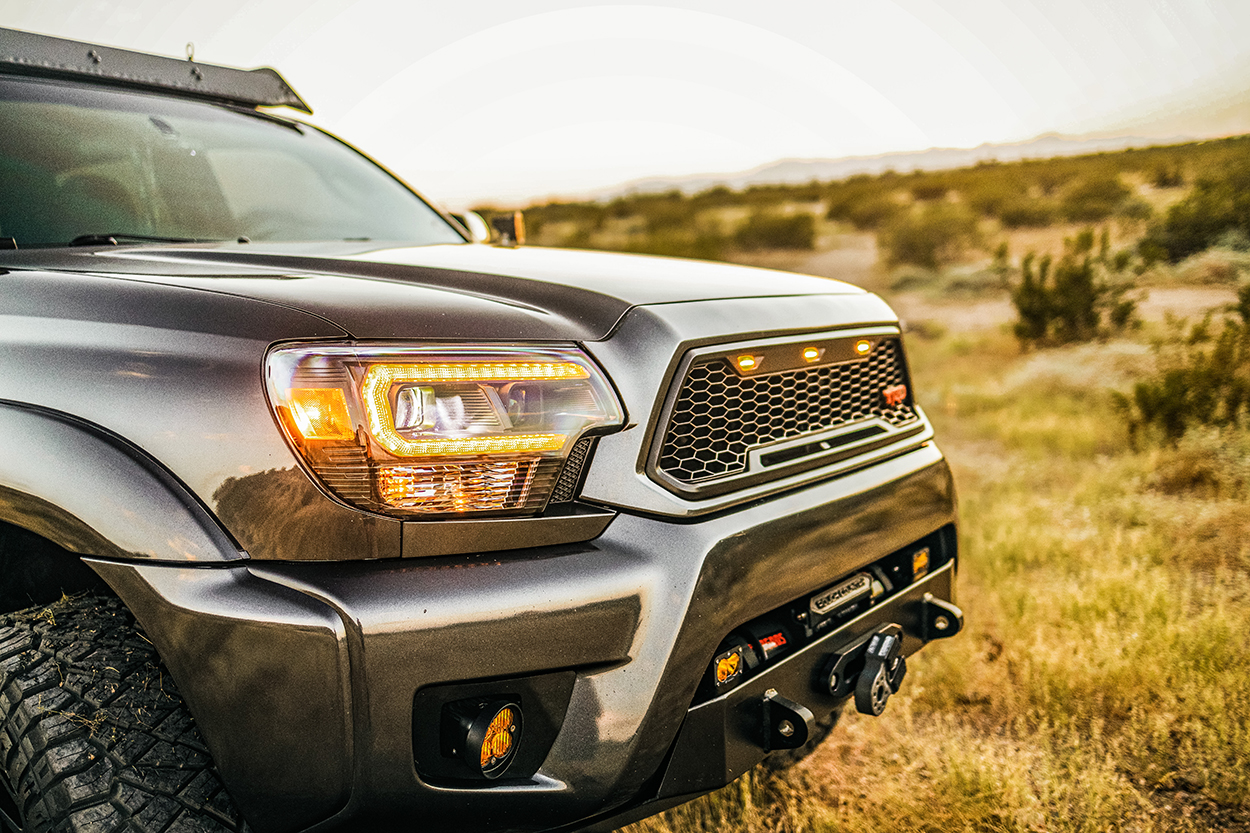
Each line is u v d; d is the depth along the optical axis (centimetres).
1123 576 335
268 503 142
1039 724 259
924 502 219
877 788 234
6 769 154
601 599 151
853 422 212
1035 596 332
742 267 244
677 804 170
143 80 294
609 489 160
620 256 246
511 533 151
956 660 288
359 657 137
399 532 144
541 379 155
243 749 140
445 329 154
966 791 226
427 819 147
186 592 139
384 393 144
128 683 153
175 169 269
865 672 196
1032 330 884
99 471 145
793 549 178
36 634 160
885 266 1742
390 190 332
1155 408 536
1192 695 258
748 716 173
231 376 145
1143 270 1037
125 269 190
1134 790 227
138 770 147
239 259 209
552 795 151
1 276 185
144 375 149
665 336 170
